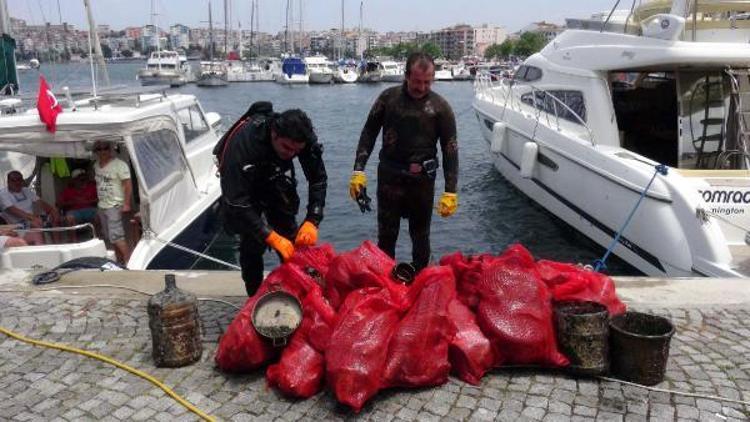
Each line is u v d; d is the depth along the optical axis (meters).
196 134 11.05
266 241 4.13
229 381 3.96
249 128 4.01
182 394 3.82
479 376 3.89
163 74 60.81
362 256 4.11
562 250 10.30
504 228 11.62
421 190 4.89
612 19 12.16
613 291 4.52
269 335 3.87
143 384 3.95
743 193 7.93
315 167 4.33
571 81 10.60
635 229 8.50
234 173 4.00
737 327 4.68
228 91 55.72
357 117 33.12
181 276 5.88
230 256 10.08
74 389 3.91
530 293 4.02
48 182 8.07
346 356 3.56
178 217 8.59
